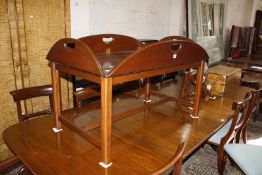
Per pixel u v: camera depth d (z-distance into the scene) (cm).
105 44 155
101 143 105
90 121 150
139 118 162
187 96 204
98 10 258
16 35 191
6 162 187
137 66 104
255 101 190
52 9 207
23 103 209
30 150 118
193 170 214
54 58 119
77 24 239
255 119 329
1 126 199
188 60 137
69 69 114
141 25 319
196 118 164
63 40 111
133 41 167
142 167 108
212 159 231
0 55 186
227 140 179
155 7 334
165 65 120
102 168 106
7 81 195
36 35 203
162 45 114
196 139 135
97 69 95
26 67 204
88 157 113
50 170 103
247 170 154
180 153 89
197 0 387
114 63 117
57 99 132
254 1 626
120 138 134
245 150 171
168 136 138
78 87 244
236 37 519
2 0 178
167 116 166
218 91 214
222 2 481
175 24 373
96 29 262
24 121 149
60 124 137
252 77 357
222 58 512
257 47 611
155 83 251
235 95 219
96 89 189
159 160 114
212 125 155
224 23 505
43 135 133
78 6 235
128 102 187
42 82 217
